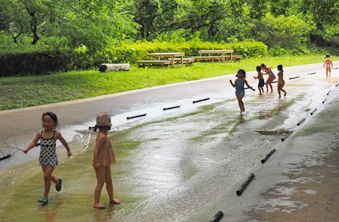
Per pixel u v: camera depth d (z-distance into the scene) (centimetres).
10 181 755
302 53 4956
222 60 3538
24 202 641
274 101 1702
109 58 2972
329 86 2203
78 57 2739
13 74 2406
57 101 1681
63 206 621
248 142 1020
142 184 719
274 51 4588
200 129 1180
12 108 1520
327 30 5212
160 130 1182
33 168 836
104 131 616
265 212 527
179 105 1605
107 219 570
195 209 601
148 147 984
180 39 3959
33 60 2470
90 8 2436
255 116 1370
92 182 736
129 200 643
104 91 1933
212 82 2345
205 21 4397
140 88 2086
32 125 1210
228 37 4672
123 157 897
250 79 2555
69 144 1027
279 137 1066
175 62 3169
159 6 3959
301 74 2914
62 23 2372
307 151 845
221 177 752
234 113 1441
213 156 900
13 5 2242
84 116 1366
